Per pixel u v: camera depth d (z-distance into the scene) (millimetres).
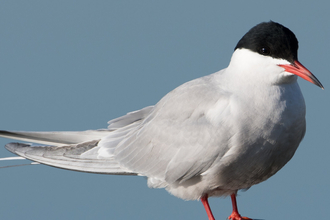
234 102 10305
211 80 11070
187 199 11469
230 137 10266
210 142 10461
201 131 10586
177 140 10914
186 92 11062
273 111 10172
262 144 10273
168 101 11328
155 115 11602
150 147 11328
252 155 10344
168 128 11078
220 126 10336
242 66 10383
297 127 10492
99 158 11852
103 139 12227
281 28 10133
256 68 10234
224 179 10781
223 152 10406
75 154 11938
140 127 11883
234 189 11367
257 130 10172
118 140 12078
